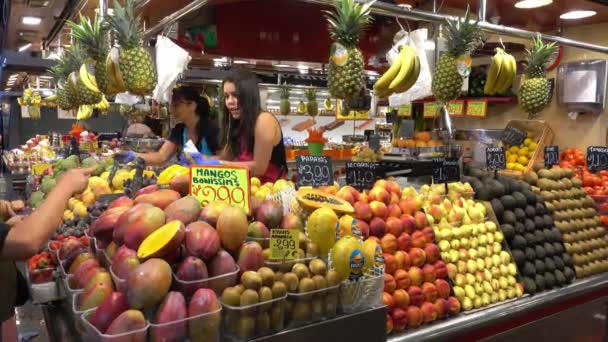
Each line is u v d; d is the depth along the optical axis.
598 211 3.58
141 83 2.47
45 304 1.80
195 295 1.26
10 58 5.44
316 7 4.39
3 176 4.98
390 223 2.22
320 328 1.47
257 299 1.33
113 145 5.94
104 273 1.36
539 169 3.34
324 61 4.59
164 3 3.65
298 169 2.34
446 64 2.75
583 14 4.25
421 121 6.10
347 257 1.52
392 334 2.10
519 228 2.77
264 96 7.16
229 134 3.50
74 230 1.88
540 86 3.34
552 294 2.71
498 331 2.40
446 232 2.44
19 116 8.56
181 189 1.75
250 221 1.60
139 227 1.36
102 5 2.75
